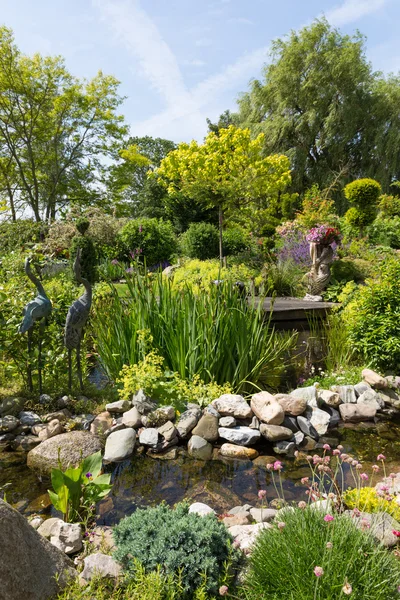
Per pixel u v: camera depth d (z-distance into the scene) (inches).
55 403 154.6
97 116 860.0
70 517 92.4
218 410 147.0
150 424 143.3
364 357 203.3
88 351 218.4
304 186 840.3
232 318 165.9
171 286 183.3
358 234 524.4
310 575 61.4
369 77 825.5
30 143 826.8
